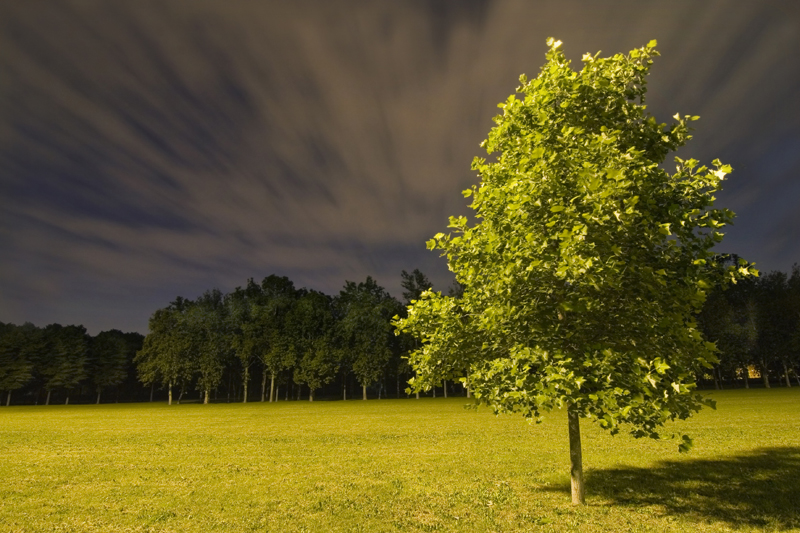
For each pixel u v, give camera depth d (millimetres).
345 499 11297
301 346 84438
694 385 7355
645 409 7445
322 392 121438
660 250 8805
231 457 17969
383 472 14570
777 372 80125
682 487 11453
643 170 8266
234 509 10586
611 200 7398
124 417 43594
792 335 68062
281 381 90250
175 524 9555
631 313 8586
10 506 11055
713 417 26938
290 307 92312
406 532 8766
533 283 8664
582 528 8625
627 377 7590
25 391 111562
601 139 8156
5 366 90500
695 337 7875
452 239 10000
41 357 94812
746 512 9336
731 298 76500
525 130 9695
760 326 70062
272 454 18594
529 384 7992
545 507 10078
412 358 10414
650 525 8672
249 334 85375
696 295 7797
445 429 26656
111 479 14047
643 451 16922
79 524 9633
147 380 84875
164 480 13828
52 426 33562
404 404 59750
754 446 16703
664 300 8219
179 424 33969
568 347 8633
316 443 21766
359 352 83125
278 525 9352
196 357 84875
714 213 8297
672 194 8750
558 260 7922
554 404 7730
